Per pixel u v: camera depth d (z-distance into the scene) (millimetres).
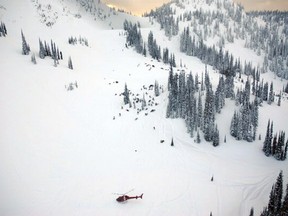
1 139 65438
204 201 51094
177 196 51812
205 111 79938
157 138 76688
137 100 100562
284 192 52500
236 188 56500
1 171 54531
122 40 198750
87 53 162000
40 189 51000
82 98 100188
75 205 47469
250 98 106312
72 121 82000
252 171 63938
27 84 99000
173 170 61438
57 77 112938
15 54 124750
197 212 47750
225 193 54375
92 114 88938
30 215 44375
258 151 72938
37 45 148125
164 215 46219
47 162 59906
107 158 64562
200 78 133250
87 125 81250
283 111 103312
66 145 68438
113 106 96562
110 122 84688
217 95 89312
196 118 80188
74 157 63531
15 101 85250
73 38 181500
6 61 114375
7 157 59281
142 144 72938
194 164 65000
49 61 128375
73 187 52375
